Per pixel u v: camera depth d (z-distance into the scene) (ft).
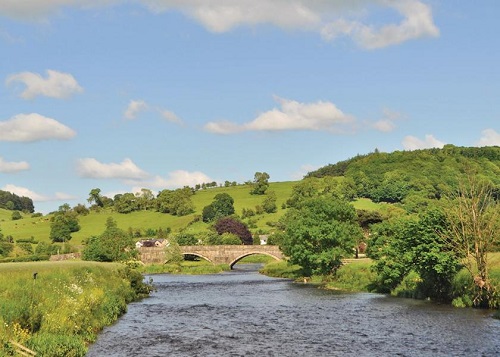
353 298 237.45
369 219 459.32
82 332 142.00
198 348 133.28
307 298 242.58
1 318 115.24
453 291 208.64
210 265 528.63
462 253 203.72
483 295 193.88
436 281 219.20
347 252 338.54
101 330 158.81
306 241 341.41
